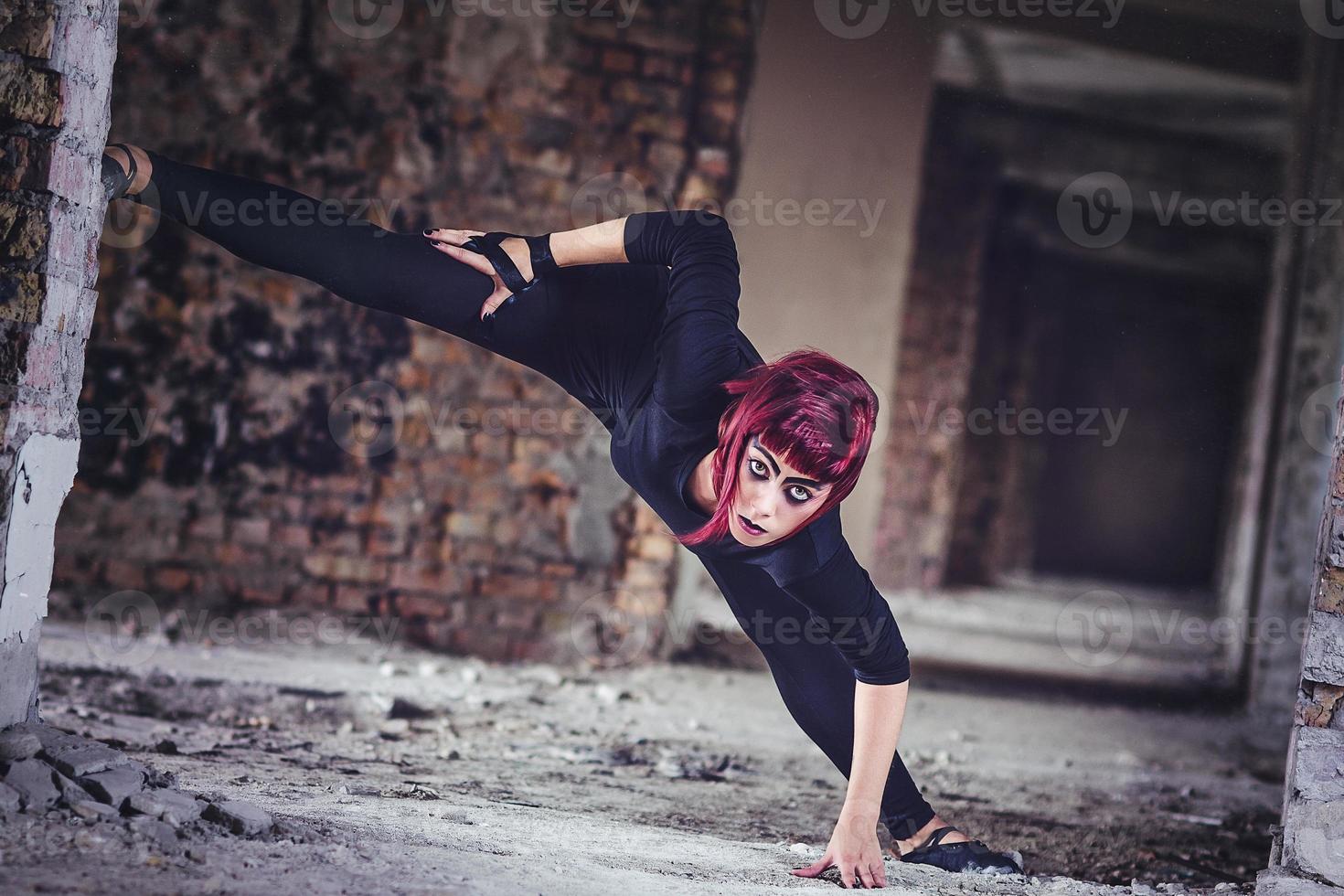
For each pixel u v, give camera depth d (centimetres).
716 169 670
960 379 1324
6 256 248
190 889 199
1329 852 279
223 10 635
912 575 1314
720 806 394
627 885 240
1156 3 1077
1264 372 859
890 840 367
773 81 1046
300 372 644
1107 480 2183
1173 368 2153
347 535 648
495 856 252
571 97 661
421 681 557
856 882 267
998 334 1567
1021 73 1228
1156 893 305
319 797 299
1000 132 1345
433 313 293
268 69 639
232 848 226
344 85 644
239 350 639
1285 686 783
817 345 1061
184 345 635
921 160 1062
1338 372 793
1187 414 2164
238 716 464
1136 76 1177
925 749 555
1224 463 2166
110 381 630
